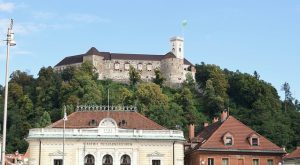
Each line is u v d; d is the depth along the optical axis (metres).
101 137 110.12
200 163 111.12
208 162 111.81
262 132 182.12
